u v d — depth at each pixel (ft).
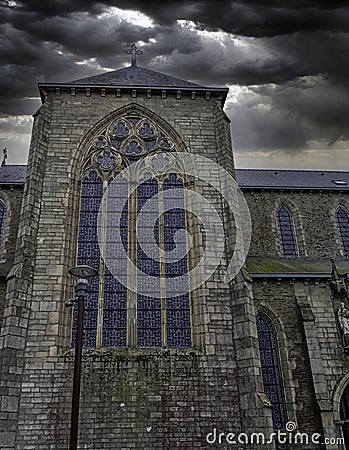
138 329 58.34
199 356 55.67
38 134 66.33
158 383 54.03
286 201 92.73
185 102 72.69
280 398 61.98
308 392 61.93
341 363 64.18
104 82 76.28
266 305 67.10
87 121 69.46
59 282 58.13
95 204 65.36
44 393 52.03
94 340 57.11
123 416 52.03
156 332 58.49
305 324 64.95
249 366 54.13
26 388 52.06
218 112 71.61
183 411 52.70
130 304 59.31
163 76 82.43
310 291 68.64
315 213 92.12
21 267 56.85
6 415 49.32
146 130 70.85
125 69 86.43
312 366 62.49
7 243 80.79
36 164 64.23
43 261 59.06
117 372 54.24
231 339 56.85
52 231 61.16
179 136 69.87
